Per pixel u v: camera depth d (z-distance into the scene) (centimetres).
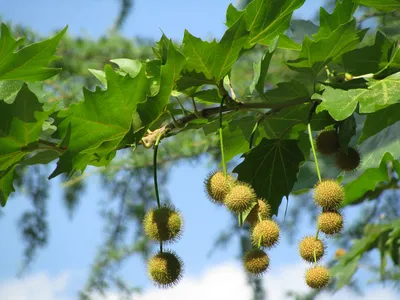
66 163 107
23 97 106
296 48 124
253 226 113
